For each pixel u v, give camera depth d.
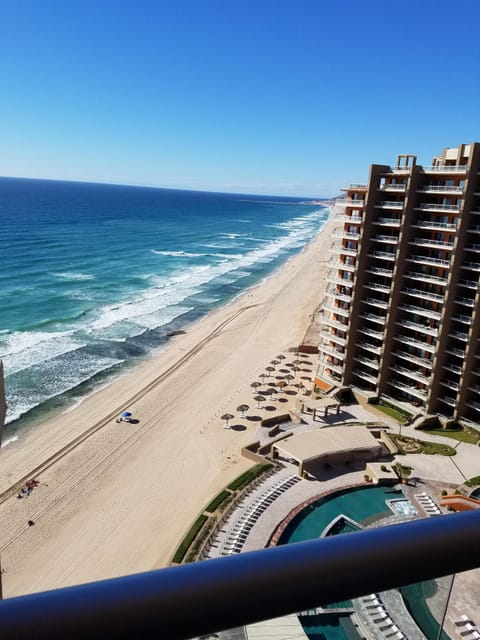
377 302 55.47
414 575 2.40
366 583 2.30
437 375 52.00
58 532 37.97
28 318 87.94
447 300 49.59
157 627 1.93
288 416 55.00
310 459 43.81
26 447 48.97
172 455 48.03
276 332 86.06
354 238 55.53
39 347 75.12
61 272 125.50
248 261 161.00
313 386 63.38
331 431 48.72
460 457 47.53
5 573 34.22
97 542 37.06
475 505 39.91
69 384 63.44
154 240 195.50
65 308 95.38
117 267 137.12
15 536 37.47
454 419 51.97
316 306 101.06
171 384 64.19
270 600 2.11
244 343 80.50
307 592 2.18
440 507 40.66
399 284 53.44
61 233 191.25
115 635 1.88
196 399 60.09
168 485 43.47
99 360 71.75
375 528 2.48
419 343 52.88
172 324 90.19
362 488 42.62
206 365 70.88
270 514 38.62
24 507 40.50
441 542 2.46
